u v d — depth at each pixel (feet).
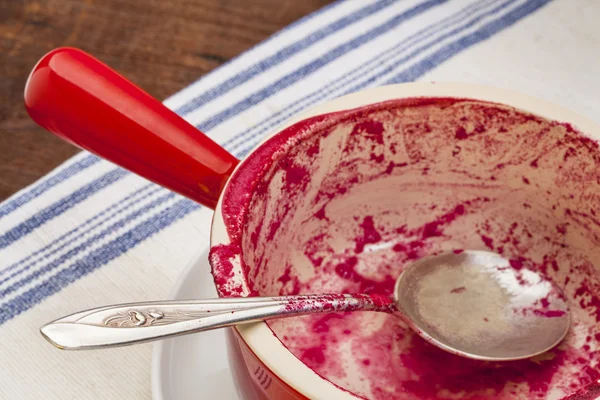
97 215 1.94
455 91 1.48
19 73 2.41
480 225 1.69
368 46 2.33
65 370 1.62
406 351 1.50
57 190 2.00
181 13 2.58
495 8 2.41
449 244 1.71
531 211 1.62
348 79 2.24
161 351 1.49
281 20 2.56
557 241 1.61
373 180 1.62
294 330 1.53
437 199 1.69
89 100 1.30
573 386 1.43
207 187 1.36
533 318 1.53
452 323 1.51
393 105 1.47
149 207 1.94
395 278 1.65
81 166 2.06
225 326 1.09
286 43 2.37
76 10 2.61
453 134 1.54
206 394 1.46
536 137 1.49
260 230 1.36
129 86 1.35
